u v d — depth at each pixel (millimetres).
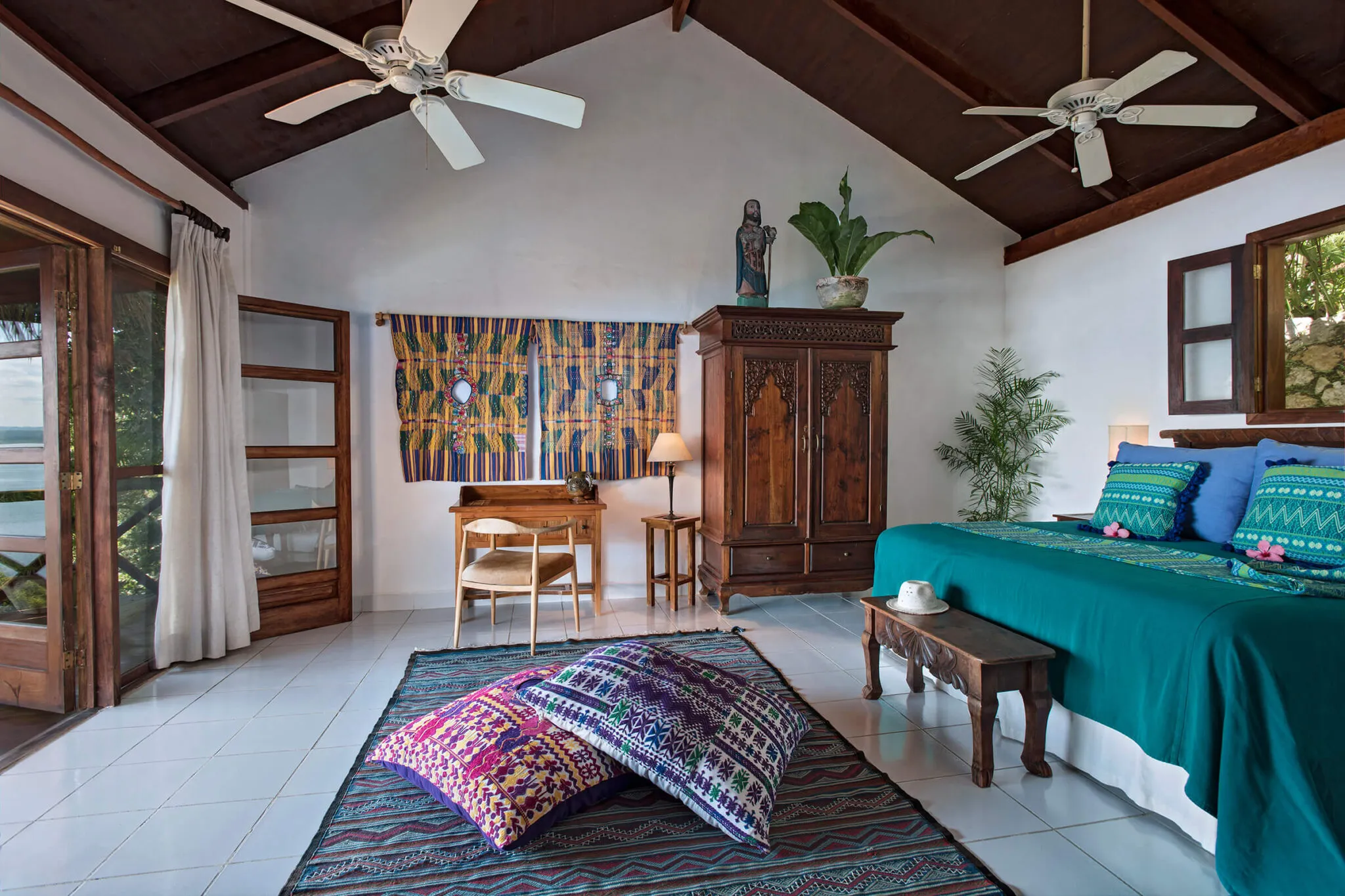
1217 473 2914
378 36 2061
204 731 2506
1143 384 3938
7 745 2402
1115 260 4113
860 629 3793
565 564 3666
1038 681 2141
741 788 1828
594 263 4422
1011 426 4828
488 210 4277
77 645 2711
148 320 3180
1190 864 1719
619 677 2135
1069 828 1888
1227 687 1588
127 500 3027
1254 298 3287
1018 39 3541
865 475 4203
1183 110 2439
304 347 3859
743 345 4023
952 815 1953
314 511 3844
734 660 3254
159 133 3111
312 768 2225
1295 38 2885
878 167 4836
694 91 4543
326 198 4066
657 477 4531
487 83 2303
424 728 2113
